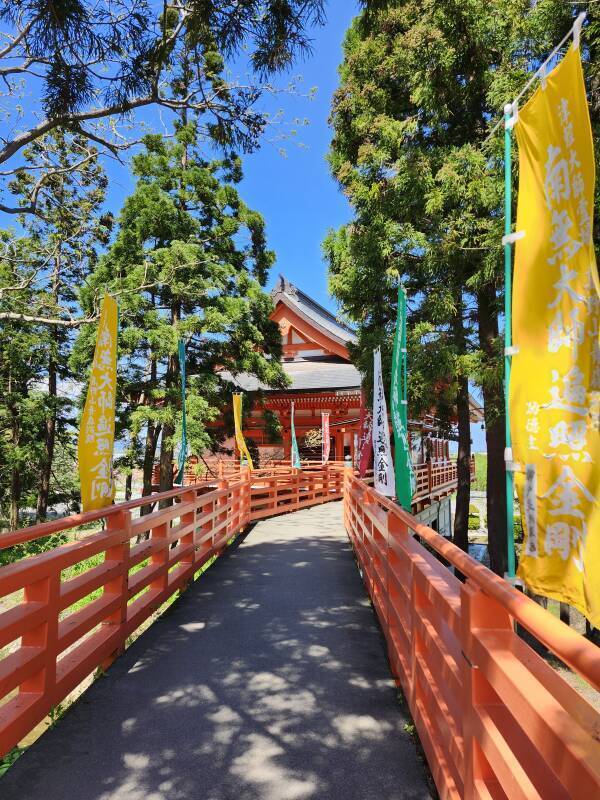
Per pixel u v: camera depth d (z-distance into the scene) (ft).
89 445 13.04
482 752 6.22
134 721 10.52
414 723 9.87
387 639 13.62
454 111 30.91
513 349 7.29
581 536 6.27
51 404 57.88
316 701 11.40
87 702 11.29
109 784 8.53
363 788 8.50
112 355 13.97
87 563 34.22
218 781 8.64
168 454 47.39
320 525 37.68
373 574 17.24
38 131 14.71
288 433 68.44
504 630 6.35
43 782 8.57
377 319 33.73
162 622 16.56
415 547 11.41
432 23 27.99
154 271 38.34
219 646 14.53
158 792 8.35
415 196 28.09
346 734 10.11
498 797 5.87
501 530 30.17
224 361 49.03
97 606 12.51
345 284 34.40
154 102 15.52
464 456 36.96
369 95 32.53
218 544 25.52
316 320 75.20
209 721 10.53
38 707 9.45
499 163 25.67
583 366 6.45
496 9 26.63
